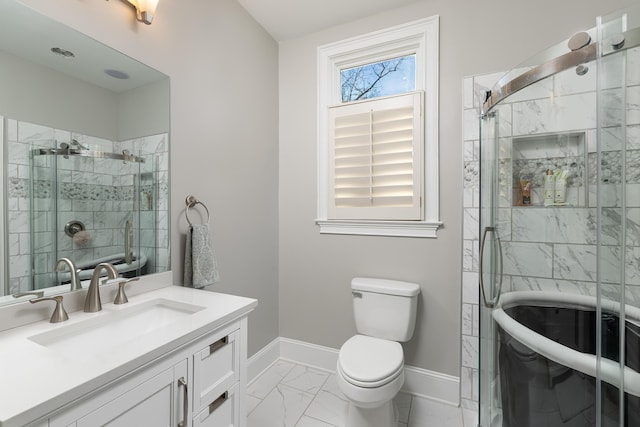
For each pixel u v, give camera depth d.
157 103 1.43
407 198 1.97
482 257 1.56
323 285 2.26
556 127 1.11
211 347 1.06
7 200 0.94
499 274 1.40
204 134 1.68
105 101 1.22
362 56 2.17
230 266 1.89
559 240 1.12
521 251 1.26
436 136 1.91
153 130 1.41
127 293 1.28
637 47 0.86
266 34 2.25
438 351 1.92
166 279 1.46
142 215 1.36
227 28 1.86
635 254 0.88
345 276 2.19
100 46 1.20
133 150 1.33
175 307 1.25
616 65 0.90
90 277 1.17
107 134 1.23
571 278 1.08
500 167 1.38
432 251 1.94
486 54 1.79
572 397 1.04
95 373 0.69
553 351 1.11
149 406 0.83
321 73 2.26
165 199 1.46
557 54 1.09
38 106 1.02
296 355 2.34
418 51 2.01
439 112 1.91
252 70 2.09
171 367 0.89
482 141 1.56
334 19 2.13
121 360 0.75
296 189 2.35
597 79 0.96
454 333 1.89
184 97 1.56
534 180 1.20
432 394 1.93
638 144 0.86
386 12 2.04
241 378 1.20
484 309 1.54
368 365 1.46
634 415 0.87
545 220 1.17
